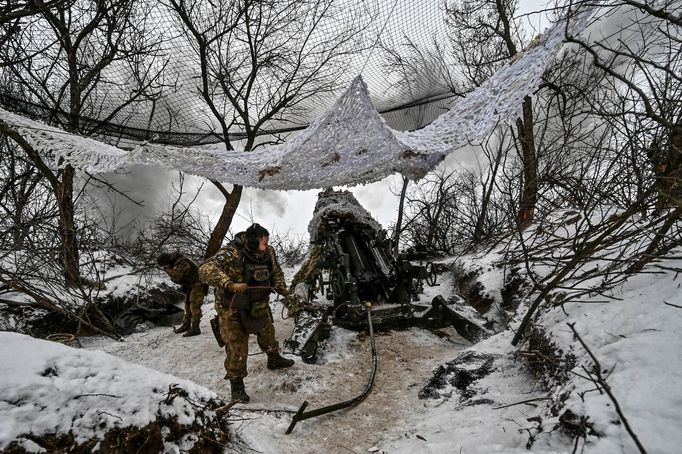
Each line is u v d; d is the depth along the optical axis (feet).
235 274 11.71
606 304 8.97
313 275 17.95
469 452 7.66
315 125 11.02
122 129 21.26
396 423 9.96
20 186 22.94
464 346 15.26
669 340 6.74
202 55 24.08
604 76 10.01
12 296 18.42
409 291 17.44
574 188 13.48
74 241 20.04
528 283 16.03
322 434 9.62
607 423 5.78
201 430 7.14
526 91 9.14
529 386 9.83
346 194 20.94
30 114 18.15
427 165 15.29
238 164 12.14
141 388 6.78
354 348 15.25
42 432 5.35
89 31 20.42
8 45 19.22
